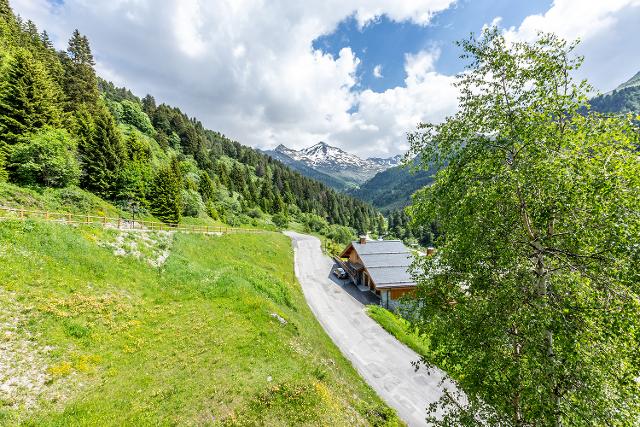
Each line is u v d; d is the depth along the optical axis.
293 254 66.19
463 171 8.94
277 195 130.50
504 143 8.52
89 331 16.03
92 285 19.98
